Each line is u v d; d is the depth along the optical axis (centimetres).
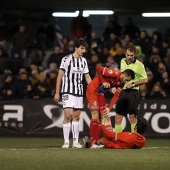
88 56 4959
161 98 4234
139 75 3145
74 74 3088
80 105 3100
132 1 5444
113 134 2906
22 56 5247
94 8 5481
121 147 2900
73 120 3102
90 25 5303
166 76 4653
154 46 5047
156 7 5438
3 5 5491
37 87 4503
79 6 5488
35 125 4338
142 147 3048
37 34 5469
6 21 5906
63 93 3091
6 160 2352
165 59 4947
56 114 4316
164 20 5800
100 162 2303
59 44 5681
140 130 2898
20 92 4616
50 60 5000
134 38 5266
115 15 5353
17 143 3584
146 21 5834
